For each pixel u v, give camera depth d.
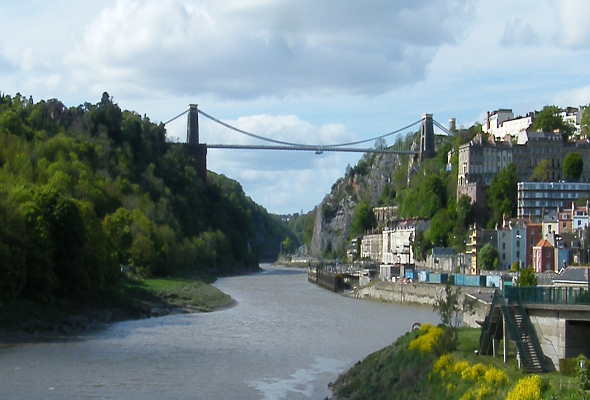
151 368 98.50
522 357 73.88
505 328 76.38
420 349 80.69
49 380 89.00
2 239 130.38
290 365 103.31
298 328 144.75
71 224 147.12
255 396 84.56
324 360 107.75
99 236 163.50
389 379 79.88
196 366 100.88
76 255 148.12
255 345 120.75
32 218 141.25
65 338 122.19
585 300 78.38
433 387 71.88
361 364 91.12
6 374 91.75
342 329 144.62
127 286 185.88
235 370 98.81
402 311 190.38
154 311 163.62
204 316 163.50
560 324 77.38
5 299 128.25
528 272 147.38
